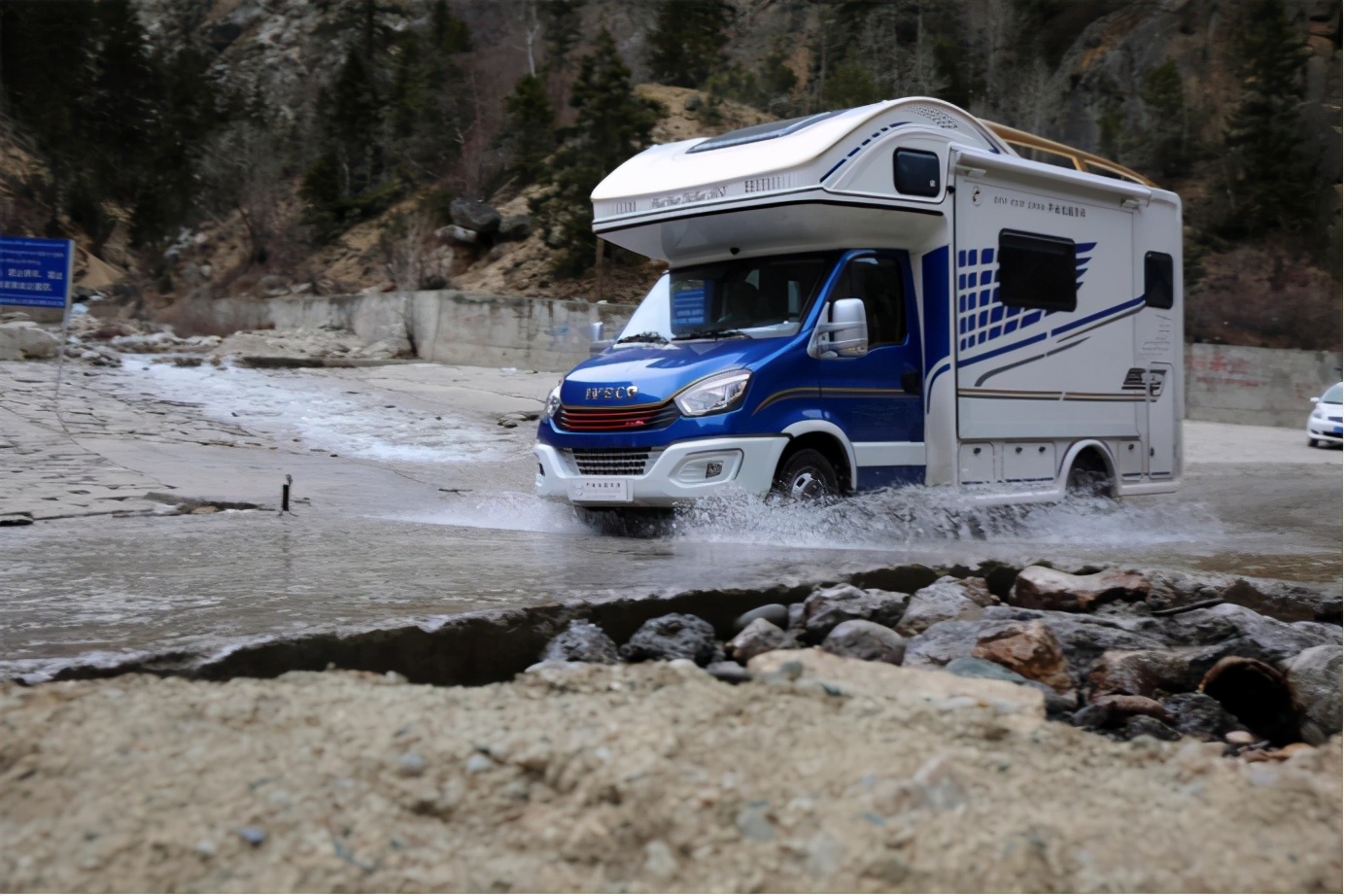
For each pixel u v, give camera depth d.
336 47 92.81
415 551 7.59
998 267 10.23
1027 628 5.07
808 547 8.12
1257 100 60.88
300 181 68.50
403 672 4.72
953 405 9.77
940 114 9.89
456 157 64.00
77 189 63.72
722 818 2.88
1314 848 2.94
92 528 8.70
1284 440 28.97
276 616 4.96
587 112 52.72
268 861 2.63
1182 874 2.78
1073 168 11.24
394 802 2.90
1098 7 75.25
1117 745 3.63
